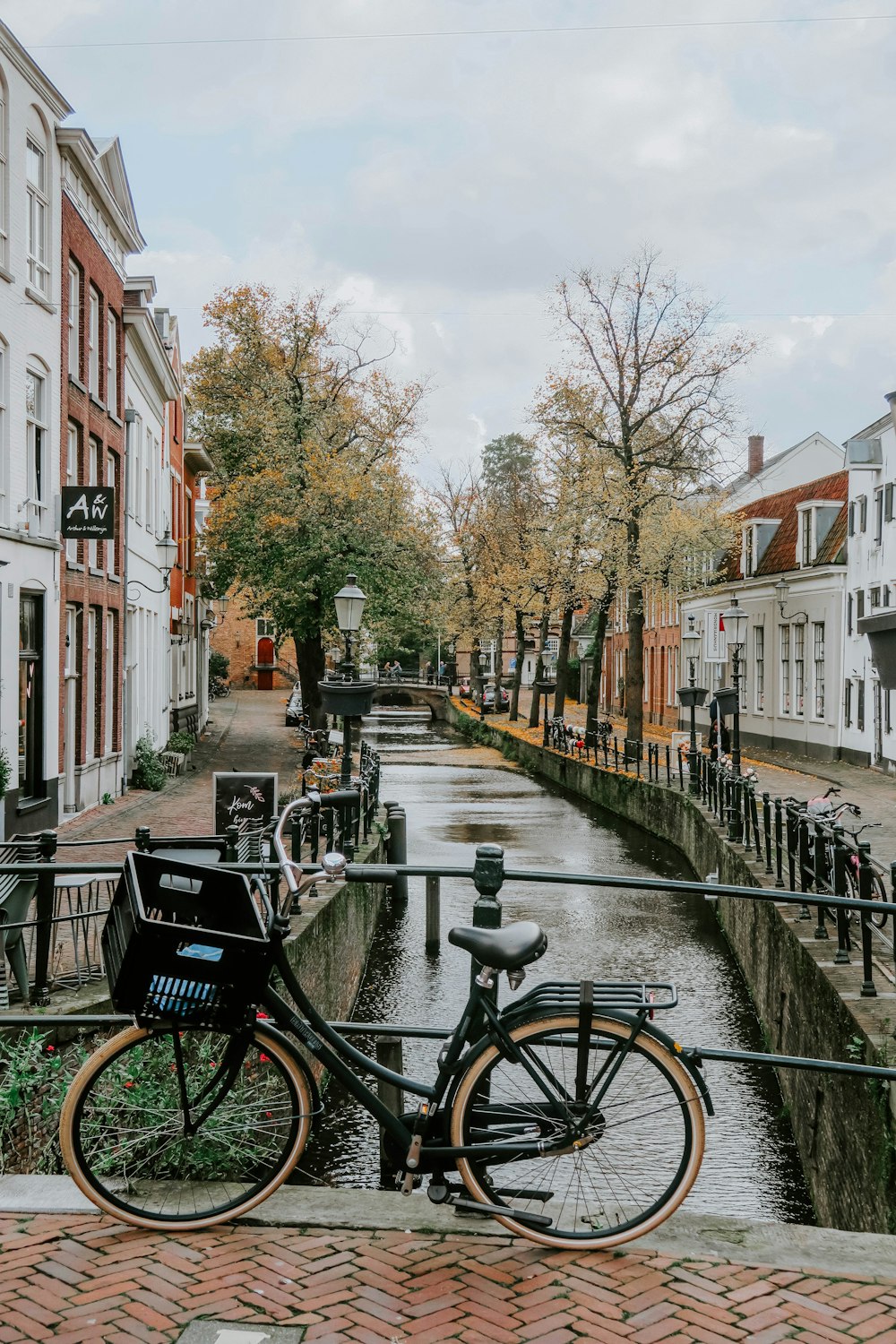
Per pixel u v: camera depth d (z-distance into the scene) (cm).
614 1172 361
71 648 1992
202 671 4778
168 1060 382
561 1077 356
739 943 1511
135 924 339
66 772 1986
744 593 4012
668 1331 311
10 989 707
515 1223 353
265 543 3484
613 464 3341
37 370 1742
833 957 945
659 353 3281
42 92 1734
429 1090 364
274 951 356
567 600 3916
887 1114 636
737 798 1762
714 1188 887
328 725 3734
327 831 1342
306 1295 327
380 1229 361
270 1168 368
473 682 7200
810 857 1214
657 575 3412
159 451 3228
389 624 3719
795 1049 1020
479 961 356
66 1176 399
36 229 1770
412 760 4512
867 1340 308
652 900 1925
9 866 472
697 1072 358
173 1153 377
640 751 2886
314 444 3494
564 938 1659
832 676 3231
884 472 2858
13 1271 337
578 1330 311
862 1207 694
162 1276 335
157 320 3628
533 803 3241
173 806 2203
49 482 1814
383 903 1845
